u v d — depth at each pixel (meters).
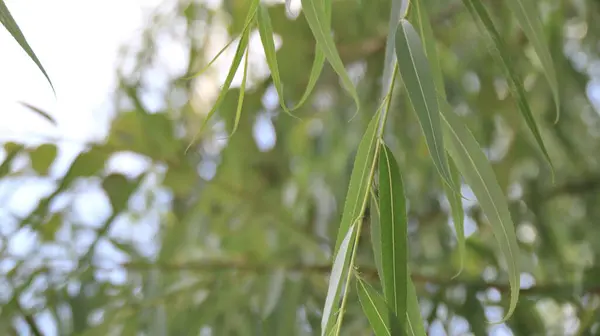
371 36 1.43
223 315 1.10
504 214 0.61
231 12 1.32
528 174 1.47
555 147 1.45
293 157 1.55
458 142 0.63
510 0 0.67
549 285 1.06
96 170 1.02
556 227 1.51
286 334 1.02
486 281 1.06
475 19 0.67
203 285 1.14
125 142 1.14
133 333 1.08
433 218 1.45
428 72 0.58
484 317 1.01
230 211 1.37
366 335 0.99
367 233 1.23
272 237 1.39
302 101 0.62
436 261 1.29
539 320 1.15
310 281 1.15
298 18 1.32
